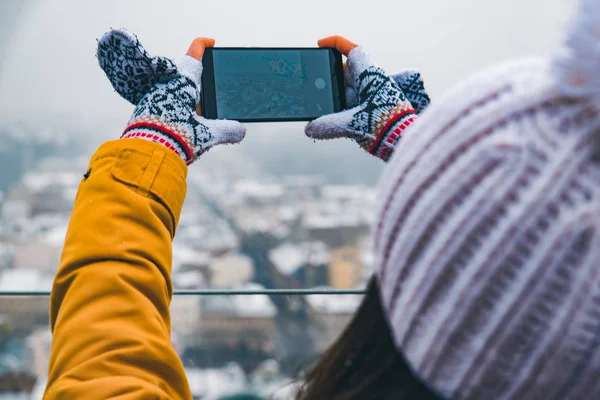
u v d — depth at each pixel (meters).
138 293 0.52
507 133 0.31
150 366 0.49
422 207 0.33
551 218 0.30
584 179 0.29
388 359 0.38
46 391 0.50
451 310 0.32
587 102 0.30
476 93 0.34
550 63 0.31
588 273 0.29
